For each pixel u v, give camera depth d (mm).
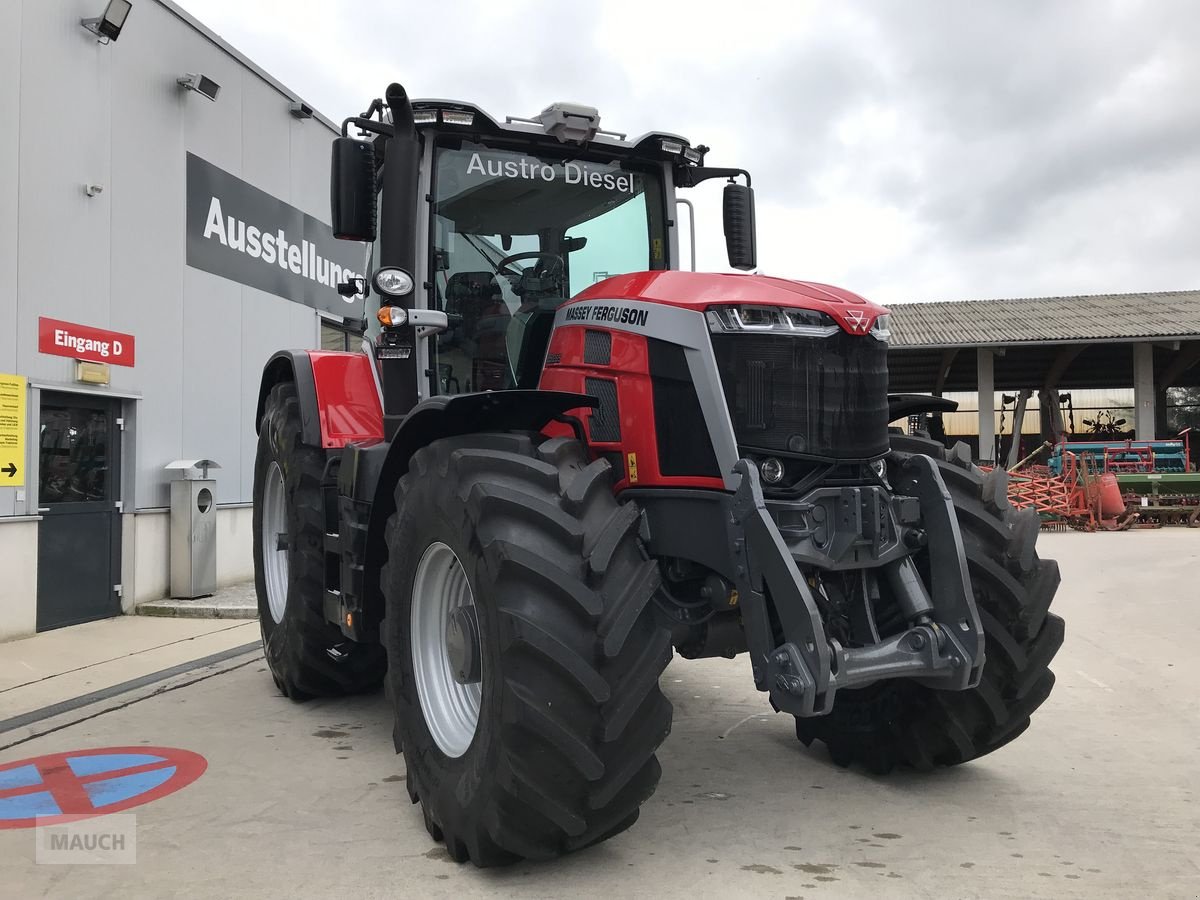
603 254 3910
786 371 2914
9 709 4637
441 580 3090
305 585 4398
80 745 4027
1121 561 10820
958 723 3305
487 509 2627
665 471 2990
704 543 2904
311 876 2688
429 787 2891
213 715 4520
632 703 2500
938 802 3281
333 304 10531
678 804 3266
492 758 2518
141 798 3363
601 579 2551
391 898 2541
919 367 23359
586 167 3908
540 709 2428
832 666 2643
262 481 5156
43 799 3361
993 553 3279
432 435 3191
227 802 3314
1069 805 3246
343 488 3896
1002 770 3643
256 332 9008
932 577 3004
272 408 5051
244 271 8797
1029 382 24406
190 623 7023
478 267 3750
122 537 7344
